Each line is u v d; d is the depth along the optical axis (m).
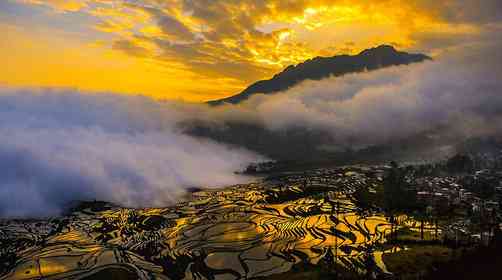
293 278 173.88
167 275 188.00
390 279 161.12
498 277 152.00
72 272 193.62
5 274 192.62
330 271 177.12
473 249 184.62
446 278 158.12
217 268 194.25
